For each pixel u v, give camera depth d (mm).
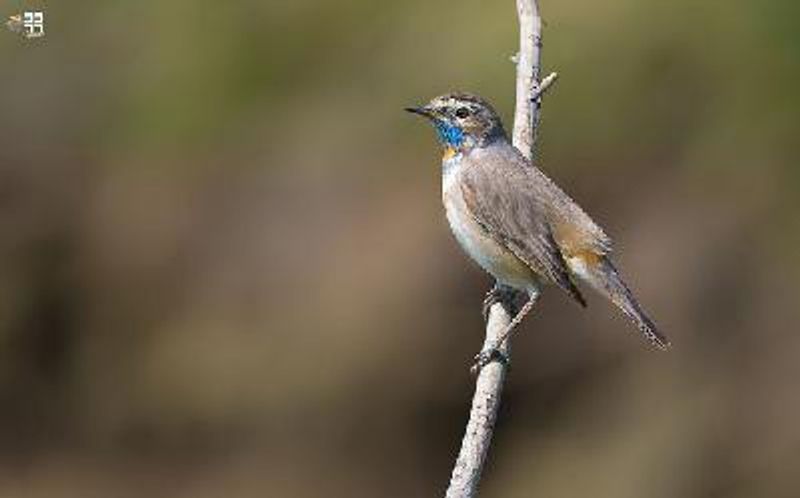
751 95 17391
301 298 18109
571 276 10820
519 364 17547
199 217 18750
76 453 19375
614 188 17484
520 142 10922
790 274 17203
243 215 18578
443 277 17516
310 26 18672
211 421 18688
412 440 17938
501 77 17297
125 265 19031
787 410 17016
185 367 18641
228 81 18812
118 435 19250
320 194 18219
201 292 18656
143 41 19203
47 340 19438
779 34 17297
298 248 18172
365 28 18453
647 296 17312
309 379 18031
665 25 17516
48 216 19297
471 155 10945
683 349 17297
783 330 17156
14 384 19516
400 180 17859
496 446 17703
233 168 18719
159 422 18984
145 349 18953
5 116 19359
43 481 19109
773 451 17000
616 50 17484
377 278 17719
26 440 19500
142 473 18906
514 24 17484
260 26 18797
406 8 18281
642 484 17078
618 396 17406
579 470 17328
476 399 9828
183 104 18922
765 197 17344
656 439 17188
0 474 19172
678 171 17453
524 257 10703
